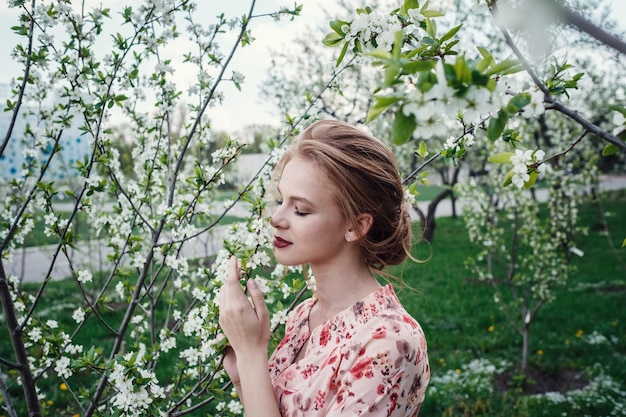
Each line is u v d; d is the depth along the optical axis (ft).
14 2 5.51
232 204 6.05
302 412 3.35
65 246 6.00
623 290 26.45
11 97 6.83
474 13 3.64
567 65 4.11
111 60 6.04
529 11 2.13
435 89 2.44
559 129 23.02
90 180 5.91
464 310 22.99
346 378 3.22
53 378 14.48
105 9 5.93
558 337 19.84
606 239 40.11
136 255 6.53
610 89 21.09
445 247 39.34
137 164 9.91
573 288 26.99
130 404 4.63
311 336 3.69
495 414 14.06
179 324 6.28
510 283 18.22
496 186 19.56
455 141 5.24
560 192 20.21
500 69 2.59
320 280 3.74
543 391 15.78
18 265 33.99
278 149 6.36
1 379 6.00
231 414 6.95
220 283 4.82
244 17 6.22
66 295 25.89
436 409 14.35
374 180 3.57
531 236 19.15
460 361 17.49
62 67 5.83
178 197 6.63
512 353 18.43
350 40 4.64
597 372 16.61
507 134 4.89
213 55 6.45
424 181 5.49
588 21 2.08
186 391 6.44
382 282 10.61
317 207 3.48
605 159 34.78
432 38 3.77
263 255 4.63
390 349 3.18
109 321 20.07
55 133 6.63
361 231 3.59
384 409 3.13
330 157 3.48
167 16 6.13
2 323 20.20
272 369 3.87
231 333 3.50
